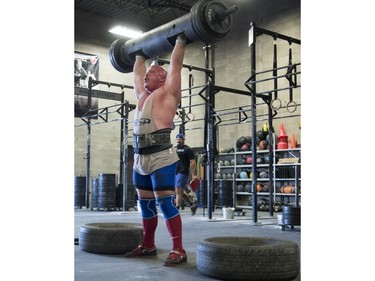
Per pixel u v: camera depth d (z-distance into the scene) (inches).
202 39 129.6
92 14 561.6
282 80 454.0
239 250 99.8
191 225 251.8
